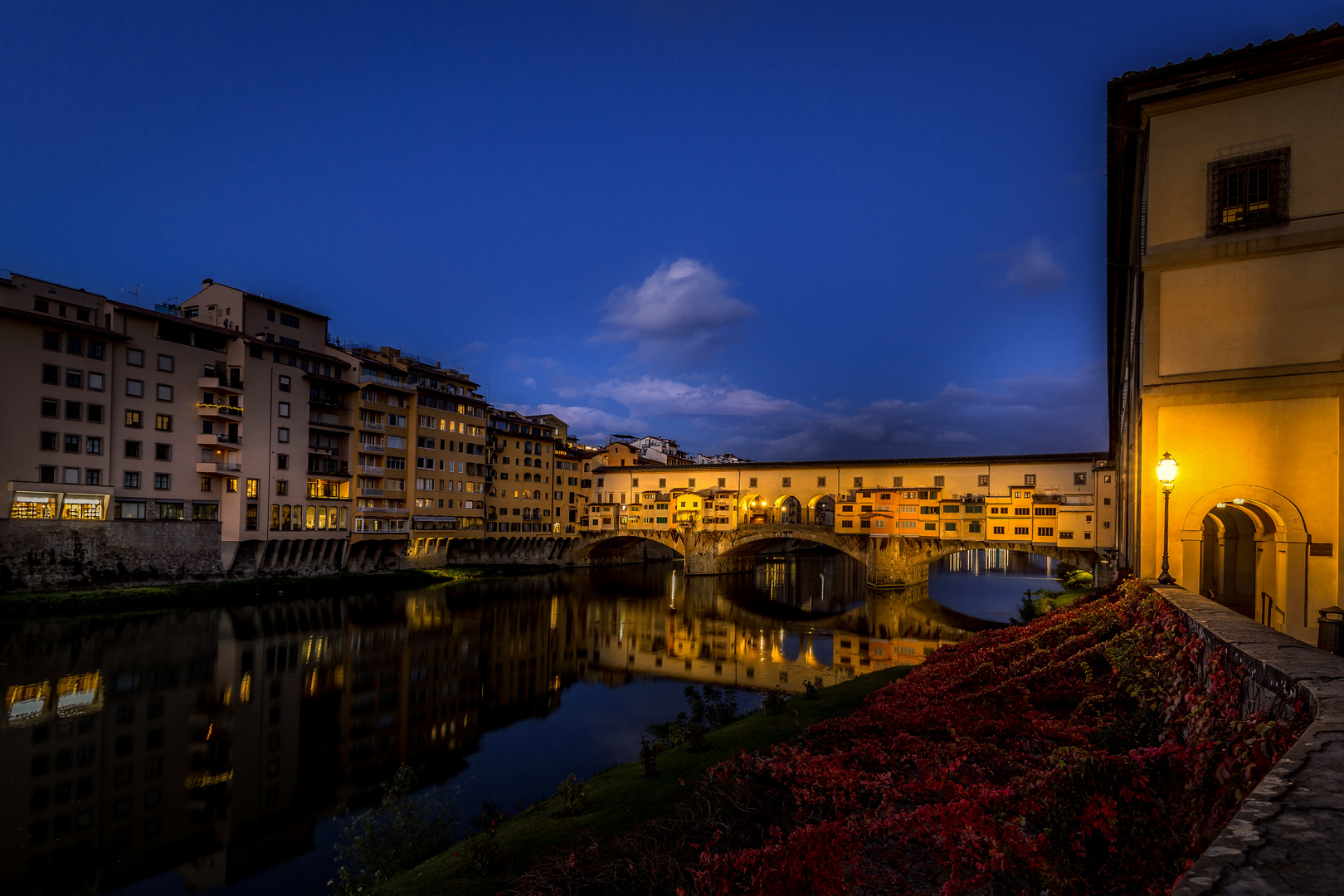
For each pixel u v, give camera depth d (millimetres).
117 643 44688
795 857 7969
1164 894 6301
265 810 25000
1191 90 16656
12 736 30250
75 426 54750
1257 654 7883
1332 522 15180
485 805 21562
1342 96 15492
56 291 54812
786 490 101812
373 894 14219
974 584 93875
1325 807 3174
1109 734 10758
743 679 45656
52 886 19766
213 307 70562
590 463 126375
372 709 36812
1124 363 28031
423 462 86438
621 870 10547
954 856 7438
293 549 71750
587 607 73188
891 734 13203
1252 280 16188
